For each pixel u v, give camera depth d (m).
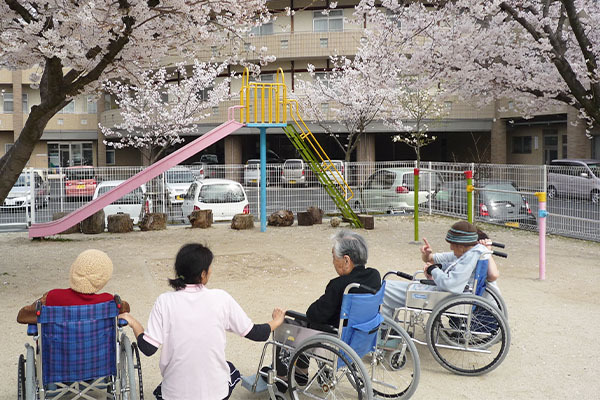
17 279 9.07
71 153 39.34
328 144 38.06
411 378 4.95
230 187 16.12
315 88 24.86
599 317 6.74
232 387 3.73
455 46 12.81
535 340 5.94
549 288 8.19
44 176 14.88
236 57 12.32
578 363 5.29
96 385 3.77
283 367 4.41
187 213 16.09
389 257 10.76
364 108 21.50
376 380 4.55
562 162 22.27
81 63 7.89
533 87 12.62
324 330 4.20
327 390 4.06
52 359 3.58
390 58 13.92
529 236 13.25
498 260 10.34
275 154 37.31
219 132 13.24
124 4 7.70
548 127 29.11
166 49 9.88
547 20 11.04
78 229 14.43
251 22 10.45
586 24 13.22
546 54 11.41
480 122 30.08
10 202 17.84
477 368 5.16
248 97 13.85
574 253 11.02
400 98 23.92
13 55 8.77
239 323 3.51
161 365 3.42
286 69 31.34
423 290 5.38
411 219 16.61
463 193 16.11
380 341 4.93
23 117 37.50
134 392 3.53
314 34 30.11
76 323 3.58
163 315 3.36
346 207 15.30
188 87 24.50
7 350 5.67
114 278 9.05
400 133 34.91
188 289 3.43
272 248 11.95
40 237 13.34
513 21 12.84
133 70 9.91
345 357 3.93
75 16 7.36
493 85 13.52
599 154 24.69
